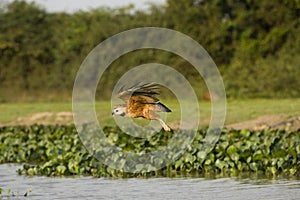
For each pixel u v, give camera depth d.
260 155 62.19
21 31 151.75
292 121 86.62
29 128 95.06
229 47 135.00
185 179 60.06
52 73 146.00
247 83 124.94
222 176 60.94
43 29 152.88
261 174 60.97
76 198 53.69
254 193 52.84
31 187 58.75
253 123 91.69
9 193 56.12
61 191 56.59
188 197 52.59
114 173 63.34
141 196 53.66
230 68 130.62
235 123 95.19
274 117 92.69
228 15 139.00
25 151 75.44
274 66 125.31
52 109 121.19
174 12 138.38
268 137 70.50
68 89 143.00
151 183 58.78
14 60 149.62
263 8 136.25
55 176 63.94
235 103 113.06
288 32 132.88
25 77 148.12
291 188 54.03
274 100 114.94
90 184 59.25
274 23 136.25
